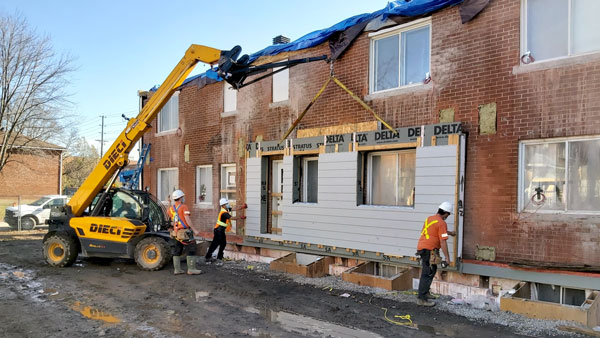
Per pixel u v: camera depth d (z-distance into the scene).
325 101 9.78
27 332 5.45
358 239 8.77
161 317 6.08
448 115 7.78
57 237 9.77
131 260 10.73
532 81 6.84
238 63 8.54
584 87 6.36
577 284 6.23
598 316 5.74
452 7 7.80
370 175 9.10
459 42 7.70
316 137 9.67
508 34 7.12
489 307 6.58
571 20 6.61
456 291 7.33
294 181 10.16
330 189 9.33
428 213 7.72
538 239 6.71
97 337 5.27
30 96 20.12
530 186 6.92
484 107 7.34
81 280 8.45
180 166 13.81
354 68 9.29
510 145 7.04
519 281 6.82
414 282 8.09
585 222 6.30
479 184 7.36
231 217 10.96
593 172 6.39
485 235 7.25
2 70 18.98
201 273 9.16
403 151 8.59
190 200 13.34
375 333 5.46
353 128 9.05
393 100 8.57
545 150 6.83
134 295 7.30
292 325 5.76
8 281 8.36
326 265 9.05
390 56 8.85
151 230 9.96
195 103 13.34
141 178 15.52
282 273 9.05
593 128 6.26
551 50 6.81
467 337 5.33
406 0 8.74
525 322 5.77
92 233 9.50
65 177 43.03
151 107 9.65
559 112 6.57
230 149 12.08
